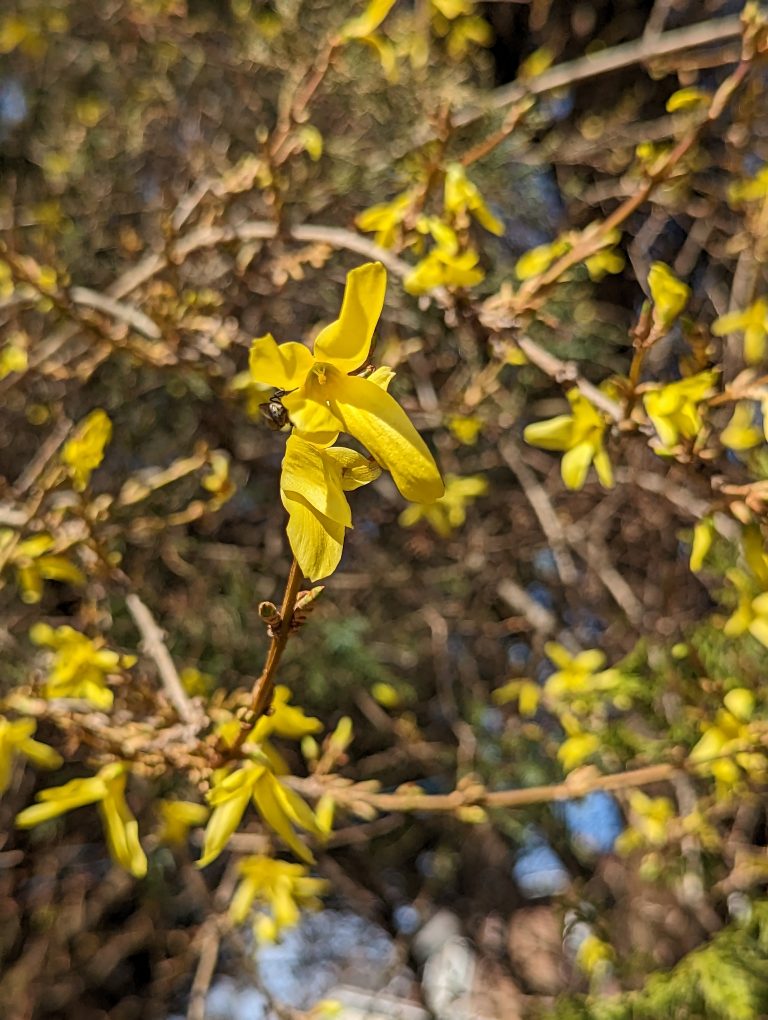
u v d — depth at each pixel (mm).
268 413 729
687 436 1179
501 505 3432
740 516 1154
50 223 2688
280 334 3057
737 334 2693
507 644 3572
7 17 2836
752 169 3021
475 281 1406
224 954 3387
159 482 1899
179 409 3111
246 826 2982
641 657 2625
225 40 3199
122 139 3156
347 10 2926
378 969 3562
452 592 3338
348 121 3051
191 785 2701
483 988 3553
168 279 1995
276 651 861
